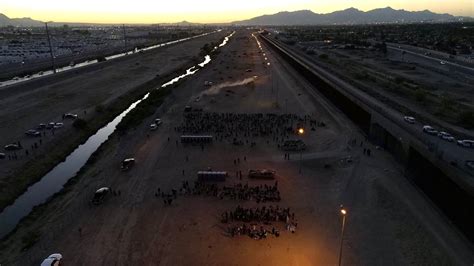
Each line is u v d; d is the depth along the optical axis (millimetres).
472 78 149875
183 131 91438
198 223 51875
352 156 73875
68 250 46469
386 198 57531
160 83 163625
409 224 50781
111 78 168125
